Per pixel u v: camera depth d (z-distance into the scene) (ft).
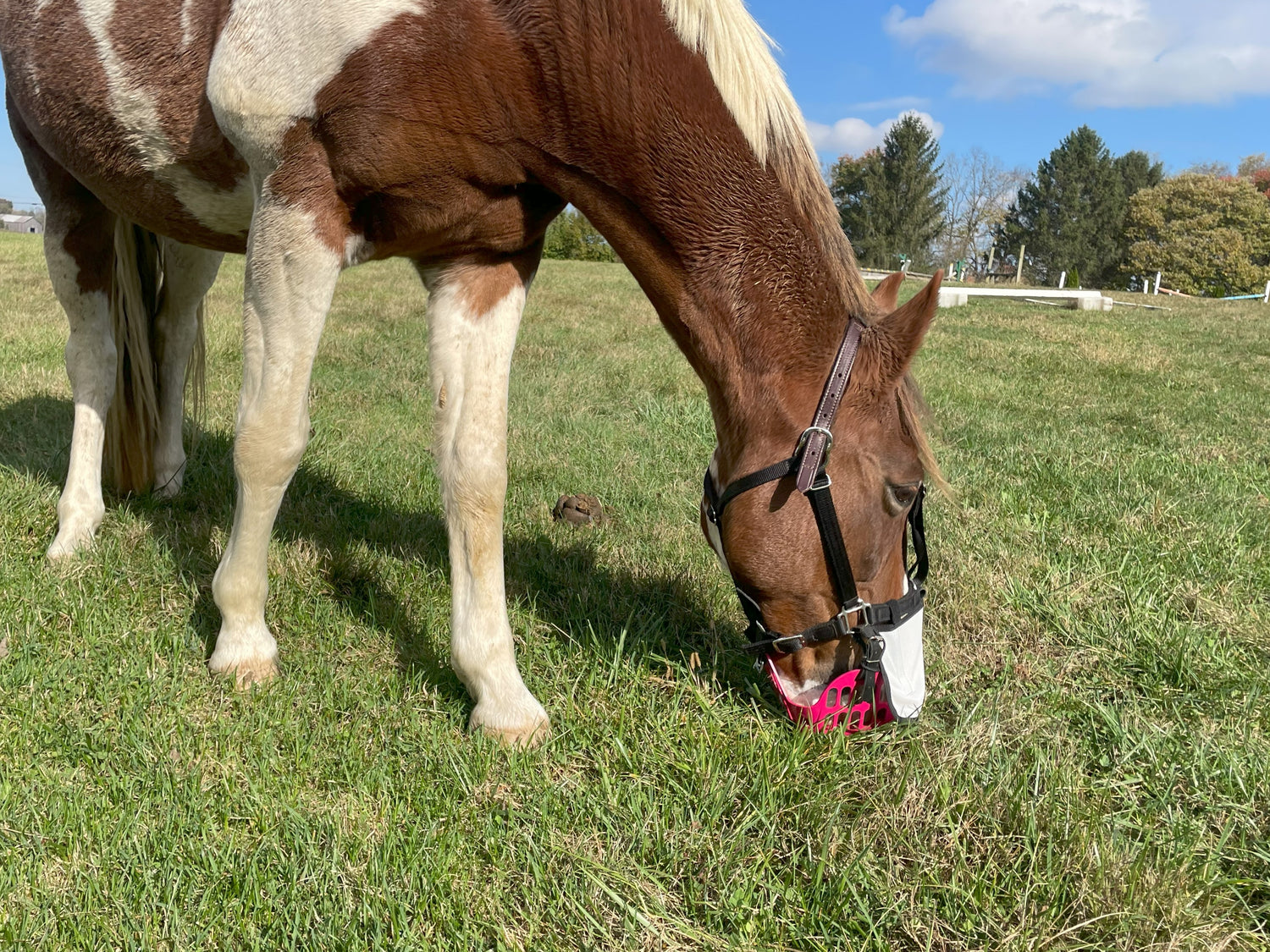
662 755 6.80
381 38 6.11
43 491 10.90
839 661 6.73
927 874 5.67
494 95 6.23
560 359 25.08
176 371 11.48
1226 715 7.74
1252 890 5.77
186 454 12.88
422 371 21.47
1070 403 22.02
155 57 7.35
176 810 5.91
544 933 5.27
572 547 10.80
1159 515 12.69
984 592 9.99
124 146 7.86
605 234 6.89
